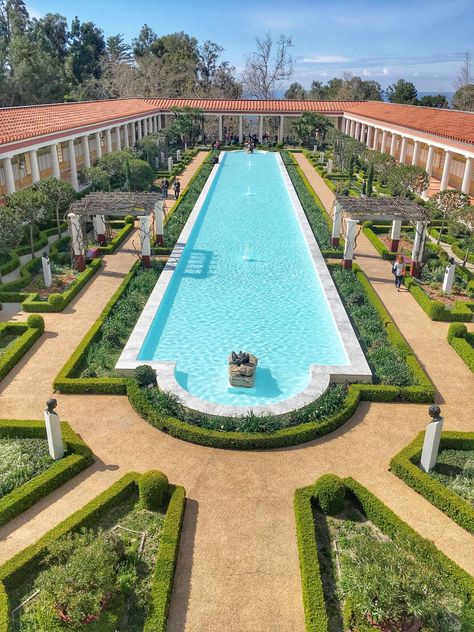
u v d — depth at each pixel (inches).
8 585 362.6
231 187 1596.9
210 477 466.6
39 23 3211.1
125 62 3447.3
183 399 554.9
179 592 361.4
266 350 690.2
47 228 1151.0
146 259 934.4
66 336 705.6
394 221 996.6
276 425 519.8
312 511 421.4
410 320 761.6
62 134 1338.6
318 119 2364.7
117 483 444.1
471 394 591.8
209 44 3752.5
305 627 336.5
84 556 344.5
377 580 323.0
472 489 450.3
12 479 452.1
